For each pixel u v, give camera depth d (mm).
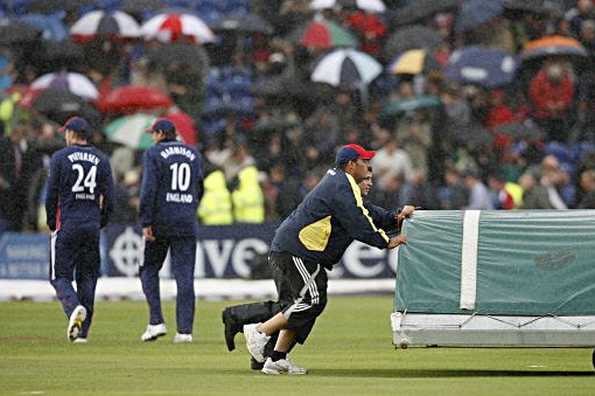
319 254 39969
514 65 102438
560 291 40031
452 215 41375
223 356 47969
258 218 93062
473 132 98125
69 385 37062
